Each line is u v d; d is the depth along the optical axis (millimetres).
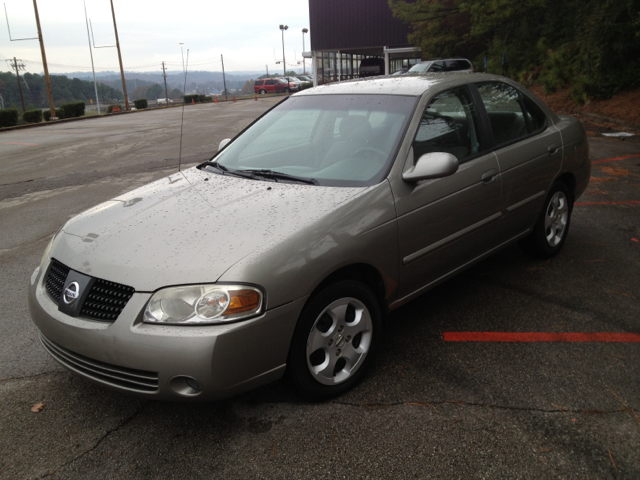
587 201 6324
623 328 3410
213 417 2701
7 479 2340
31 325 3828
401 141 3145
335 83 4191
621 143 10203
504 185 3703
